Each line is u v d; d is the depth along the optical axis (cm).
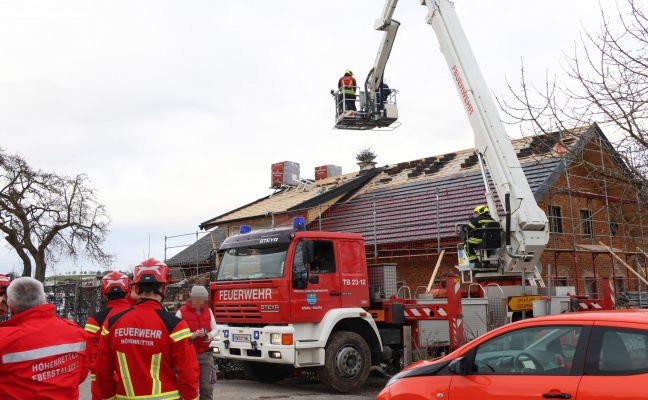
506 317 1195
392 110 1777
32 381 388
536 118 761
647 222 1080
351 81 1831
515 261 1189
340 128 1834
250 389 1153
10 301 404
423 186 2308
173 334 428
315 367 1092
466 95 1273
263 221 2673
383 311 1198
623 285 2058
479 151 1255
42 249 3381
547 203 1936
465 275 1580
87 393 1120
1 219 3331
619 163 771
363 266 1171
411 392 590
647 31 688
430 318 1153
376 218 2250
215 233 3538
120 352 427
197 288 813
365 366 1109
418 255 1984
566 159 766
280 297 1059
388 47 1725
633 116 695
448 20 1318
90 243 3559
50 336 400
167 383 430
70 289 2086
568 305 1275
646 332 469
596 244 2056
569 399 484
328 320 1080
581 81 720
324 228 2405
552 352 516
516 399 515
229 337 1141
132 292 629
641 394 448
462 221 1912
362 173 2783
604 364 480
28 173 3353
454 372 564
